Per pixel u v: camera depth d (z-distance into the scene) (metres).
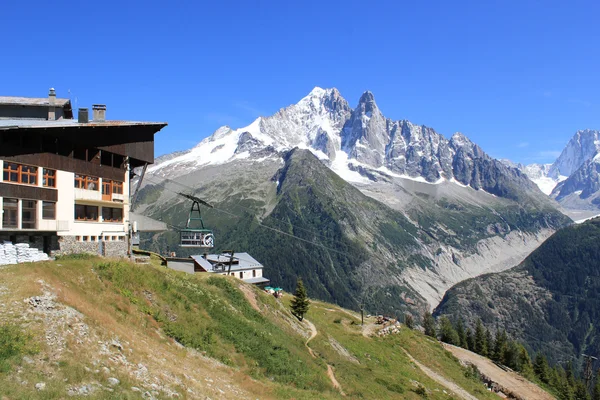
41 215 51.22
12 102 66.44
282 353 52.53
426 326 189.12
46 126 50.00
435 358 111.69
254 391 38.53
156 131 69.50
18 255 44.44
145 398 27.41
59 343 29.19
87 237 57.50
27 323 30.00
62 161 53.84
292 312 89.94
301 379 48.19
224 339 48.19
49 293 34.53
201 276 67.62
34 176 50.72
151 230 72.75
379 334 111.12
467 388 96.56
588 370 156.12
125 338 34.56
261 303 71.88
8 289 33.78
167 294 49.03
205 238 72.31
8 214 47.56
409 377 84.25
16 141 48.75
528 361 156.00
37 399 23.06
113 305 40.56
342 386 54.31
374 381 67.00
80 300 36.91
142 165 69.81
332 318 120.38
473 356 142.62
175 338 42.41
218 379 37.44
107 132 60.34
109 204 61.34
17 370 25.27
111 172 61.91
